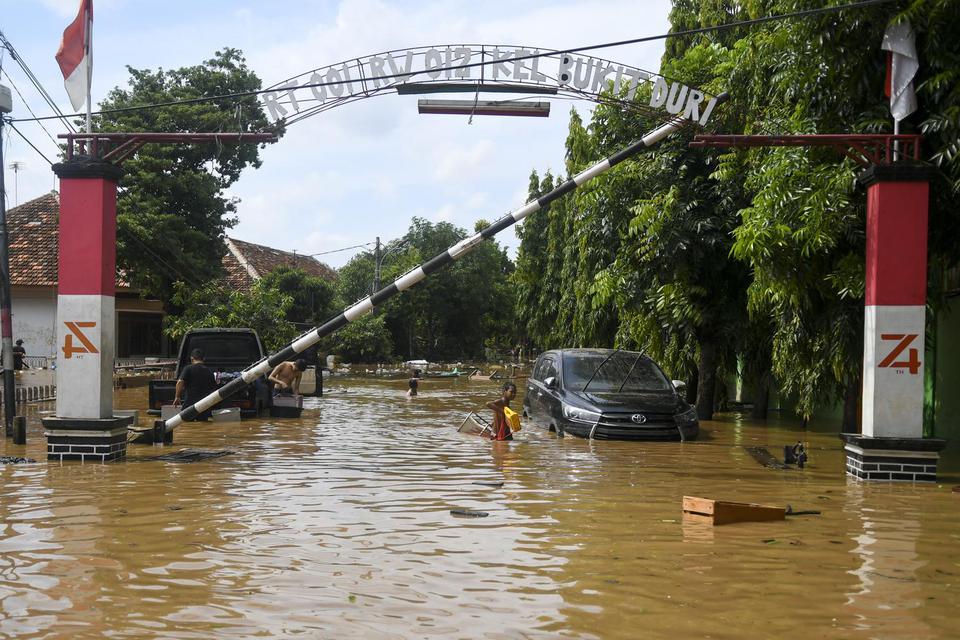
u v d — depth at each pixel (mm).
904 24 9523
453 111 11281
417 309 65000
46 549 5875
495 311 74312
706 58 16906
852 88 10633
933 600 4801
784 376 13844
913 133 10352
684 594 4898
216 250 37125
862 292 10852
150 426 14766
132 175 33969
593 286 17500
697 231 15859
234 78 37000
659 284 16844
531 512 7332
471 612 4539
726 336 17016
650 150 17094
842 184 10391
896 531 6684
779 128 11320
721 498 8172
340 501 7828
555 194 11570
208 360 18156
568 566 5508
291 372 18812
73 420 10438
